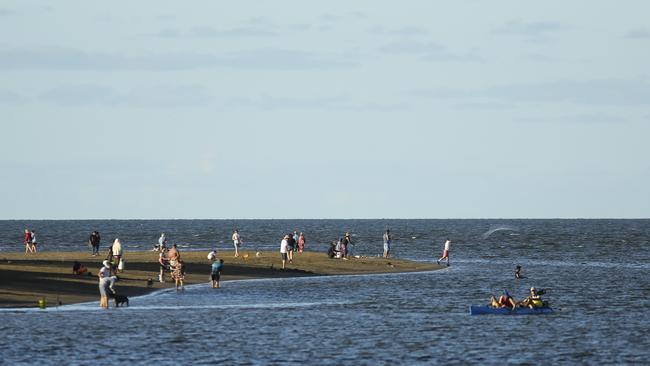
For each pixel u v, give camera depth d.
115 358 153.25
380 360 155.12
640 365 153.38
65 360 151.00
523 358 158.12
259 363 151.38
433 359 156.50
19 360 150.25
